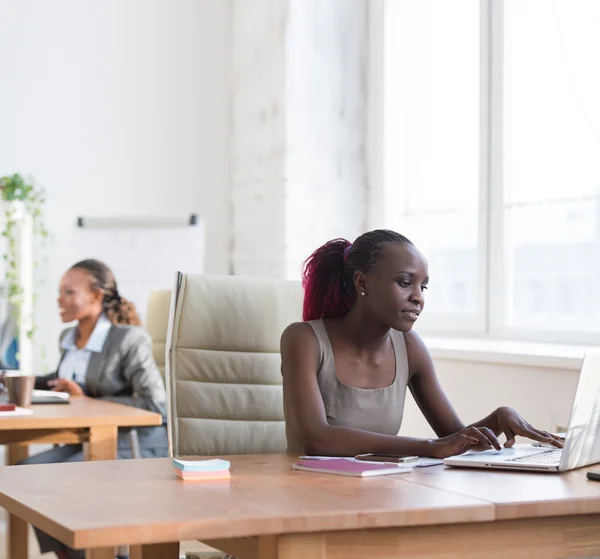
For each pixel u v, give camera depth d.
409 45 4.20
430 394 2.08
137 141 4.58
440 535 1.31
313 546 1.24
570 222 3.41
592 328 3.32
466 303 3.91
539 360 2.93
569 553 1.40
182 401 2.24
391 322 1.89
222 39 4.70
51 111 4.45
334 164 4.32
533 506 1.33
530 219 3.57
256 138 4.45
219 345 2.28
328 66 4.32
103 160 4.53
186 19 4.66
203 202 4.67
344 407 1.94
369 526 1.24
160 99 4.61
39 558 3.69
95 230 4.30
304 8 4.27
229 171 4.69
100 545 1.13
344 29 4.34
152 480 1.52
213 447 2.26
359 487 1.44
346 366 1.95
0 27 4.38
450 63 3.99
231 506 1.28
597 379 1.64
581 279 3.37
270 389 2.32
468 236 3.90
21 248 4.13
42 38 4.44
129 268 4.28
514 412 1.94
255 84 4.45
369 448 1.78
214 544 1.49
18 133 4.40
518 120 3.63
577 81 3.39
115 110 4.55
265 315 2.33
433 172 4.07
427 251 4.10
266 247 4.37
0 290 4.11
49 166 4.45
